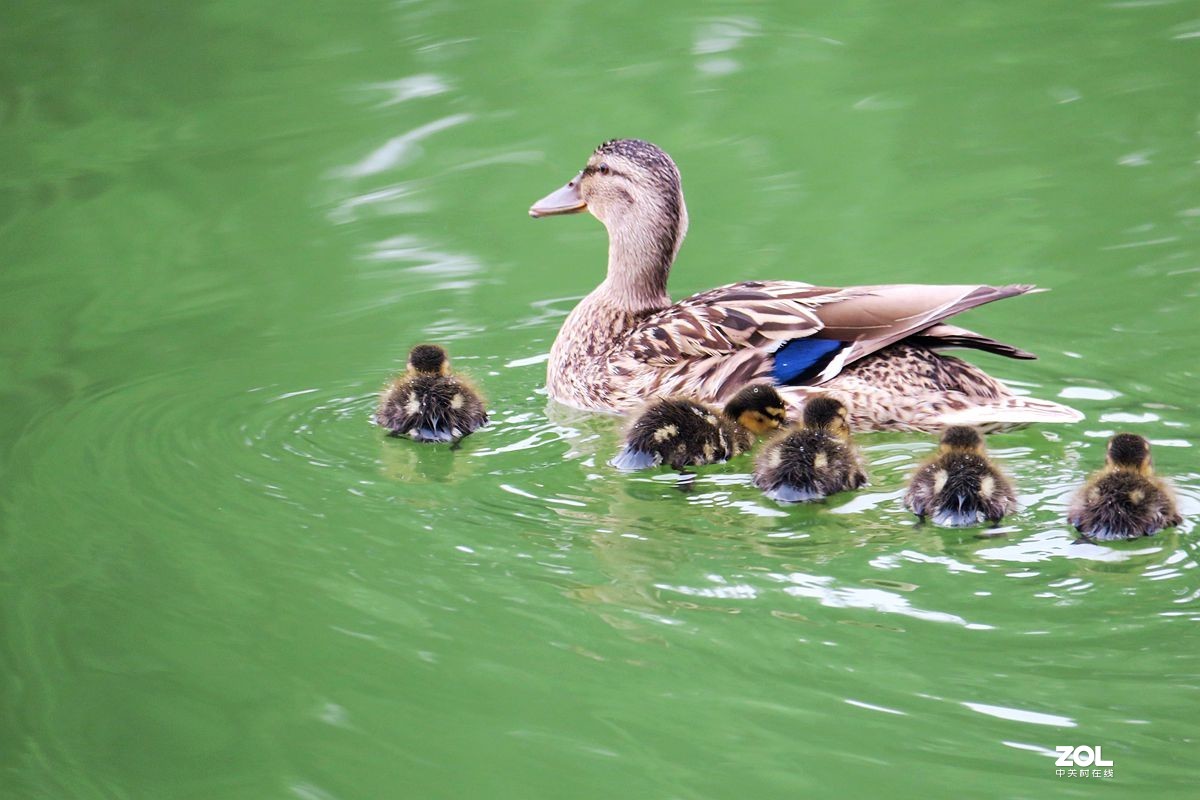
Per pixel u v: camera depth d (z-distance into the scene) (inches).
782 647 341.4
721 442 458.0
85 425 493.0
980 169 707.4
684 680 333.1
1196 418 474.3
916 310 482.9
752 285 520.7
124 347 563.5
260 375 536.1
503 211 697.0
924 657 334.3
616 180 548.4
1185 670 325.4
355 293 616.1
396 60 847.1
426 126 771.4
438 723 327.6
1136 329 549.0
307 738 326.0
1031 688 321.4
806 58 837.8
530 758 314.3
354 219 688.4
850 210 675.4
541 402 527.8
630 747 314.2
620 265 551.5
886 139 743.1
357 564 394.3
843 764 302.8
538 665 343.3
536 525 413.1
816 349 487.8
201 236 673.0
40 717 339.6
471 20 898.7
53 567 398.9
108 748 328.5
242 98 810.8
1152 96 768.3
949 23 885.2
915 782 296.8
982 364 527.2
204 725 334.3
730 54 842.8
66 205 701.9
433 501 431.5
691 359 501.7
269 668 351.3
